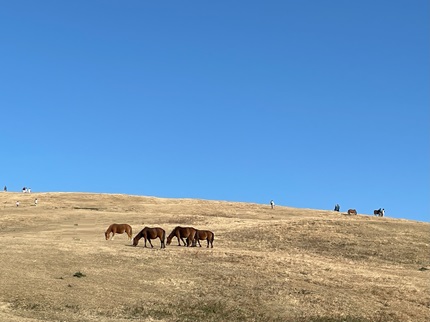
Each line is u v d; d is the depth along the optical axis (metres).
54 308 28.14
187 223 70.62
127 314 28.14
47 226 68.94
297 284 34.09
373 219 74.19
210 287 33.16
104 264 37.69
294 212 98.56
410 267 45.31
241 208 101.69
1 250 40.28
